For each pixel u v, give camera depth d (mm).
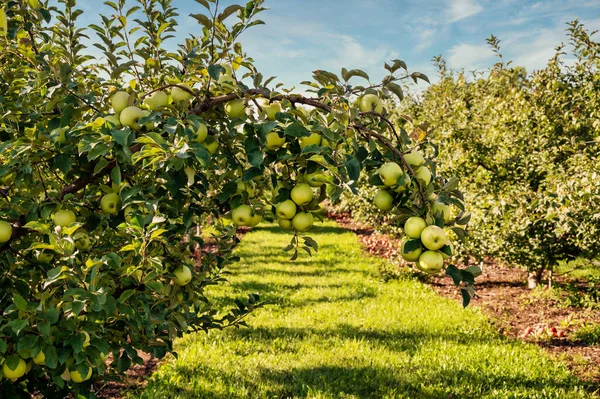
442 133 8977
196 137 2102
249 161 2027
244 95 2234
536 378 5215
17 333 1730
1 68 2920
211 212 2664
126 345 2510
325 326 6867
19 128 2445
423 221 1919
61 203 2268
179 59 2732
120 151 1989
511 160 8250
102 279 2055
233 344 6016
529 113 8117
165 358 5699
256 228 18312
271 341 6199
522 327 7180
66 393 2553
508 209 7590
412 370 5367
